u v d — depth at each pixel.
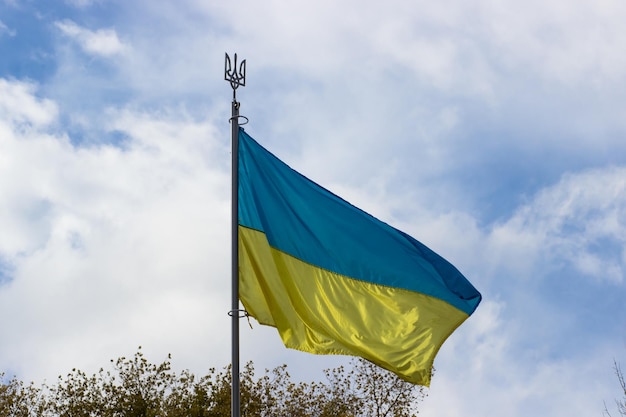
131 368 45.31
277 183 14.99
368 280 14.65
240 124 15.02
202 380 44.91
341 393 46.38
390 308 14.49
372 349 14.26
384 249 14.77
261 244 14.52
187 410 43.72
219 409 43.66
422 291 14.55
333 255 14.77
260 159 15.05
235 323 13.83
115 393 44.62
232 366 13.59
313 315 14.38
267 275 14.32
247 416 44.06
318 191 15.09
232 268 14.15
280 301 14.25
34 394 45.03
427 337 14.27
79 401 44.50
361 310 14.48
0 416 43.78
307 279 14.56
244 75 15.24
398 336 14.33
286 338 14.15
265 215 14.72
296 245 14.71
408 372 14.17
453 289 14.60
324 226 14.88
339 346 14.27
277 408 45.56
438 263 14.70
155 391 45.09
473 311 14.62
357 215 14.98
